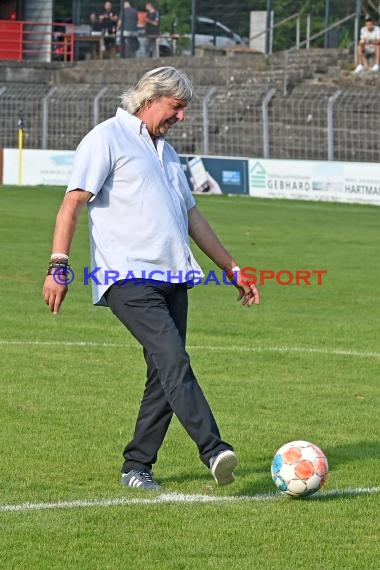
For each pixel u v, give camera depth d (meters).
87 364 23.64
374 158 79.12
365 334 28.69
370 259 45.53
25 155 79.00
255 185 74.19
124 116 14.72
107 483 15.31
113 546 12.78
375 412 20.23
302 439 18.12
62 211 14.27
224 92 87.75
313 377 23.14
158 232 14.48
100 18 112.94
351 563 12.44
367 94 78.44
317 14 114.94
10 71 104.31
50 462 16.31
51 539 12.95
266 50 103.25
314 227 57.56
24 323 28.59
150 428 15.20
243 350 25.83
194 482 15.55
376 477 15.98
